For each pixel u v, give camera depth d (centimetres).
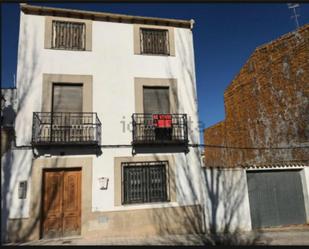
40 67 841
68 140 820
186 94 942
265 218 886
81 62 877
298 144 977
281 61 1068
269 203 899
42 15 877
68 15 896
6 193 746
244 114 1273
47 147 787
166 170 868
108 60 900
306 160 942
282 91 1055
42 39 861
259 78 1177
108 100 871
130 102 888
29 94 818
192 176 873
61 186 794
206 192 862
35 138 784
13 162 766
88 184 798
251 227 859
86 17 912
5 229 728
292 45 1026
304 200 923
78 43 898
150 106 920
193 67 968
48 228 764
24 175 764
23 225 738
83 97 855
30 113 807
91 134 834
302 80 976
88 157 815
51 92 836
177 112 923
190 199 855
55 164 787
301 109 973
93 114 852
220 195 867
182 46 980
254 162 1187
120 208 801
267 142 1118
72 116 842
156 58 945
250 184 904
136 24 955
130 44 932
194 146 896
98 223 782
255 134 1191
